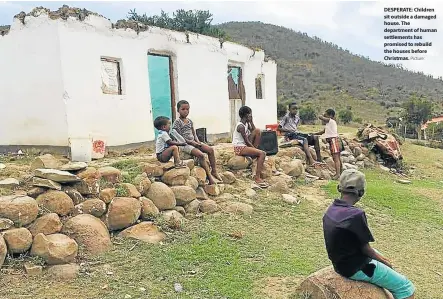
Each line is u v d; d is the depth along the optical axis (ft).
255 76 51.93
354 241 11.99
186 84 40.78
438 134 97.19
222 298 14.98
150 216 21.29
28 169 23.66
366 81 212.23
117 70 34.04
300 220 24.61
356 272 12.36
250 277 16.74
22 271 15.88
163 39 38.01
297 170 32.99
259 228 22.67
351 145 45.98
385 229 24.70
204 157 26.50
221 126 45.83
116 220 19.84
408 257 20.59
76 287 15.16
